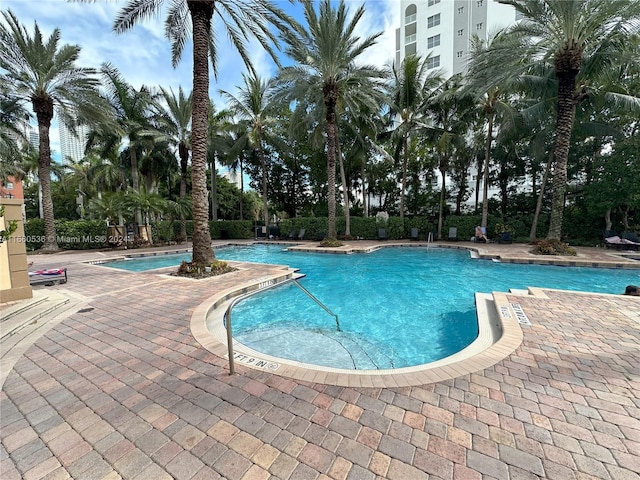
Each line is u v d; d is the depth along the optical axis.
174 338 3.57
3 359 3.08
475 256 11.24
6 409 2.23
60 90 12.59
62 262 10.54
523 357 2.92
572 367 2.72
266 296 6.54
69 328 3.95
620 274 8.11
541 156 13.36
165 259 12.43
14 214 4.95
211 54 9.73
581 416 2.04
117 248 15.02
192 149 7.79
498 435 1.87
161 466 1.69
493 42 11.56
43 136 13.21
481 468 1.62
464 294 6.67
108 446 1.84
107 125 14.10
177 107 16.83
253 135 19.52
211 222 20.84
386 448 1.78
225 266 8.02
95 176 21.77
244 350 3.29
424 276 8.42
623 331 3.56
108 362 2.98
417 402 2.23
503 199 17.67
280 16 8.56
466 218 16.06
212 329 4.46
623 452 1.71
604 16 8.66
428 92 16.52
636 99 10.16
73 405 2.27
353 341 4.26
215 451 1.78
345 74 13.66
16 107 13.10
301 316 5.36
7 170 13.10
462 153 16.14
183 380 2.61
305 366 2.89
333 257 12.01
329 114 13.36
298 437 1.89
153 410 2.20
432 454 1.72
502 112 13.48
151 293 5.79
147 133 15.30
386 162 20.02
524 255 10.32
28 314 4.37
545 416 2.04
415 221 17.45
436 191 19.78
